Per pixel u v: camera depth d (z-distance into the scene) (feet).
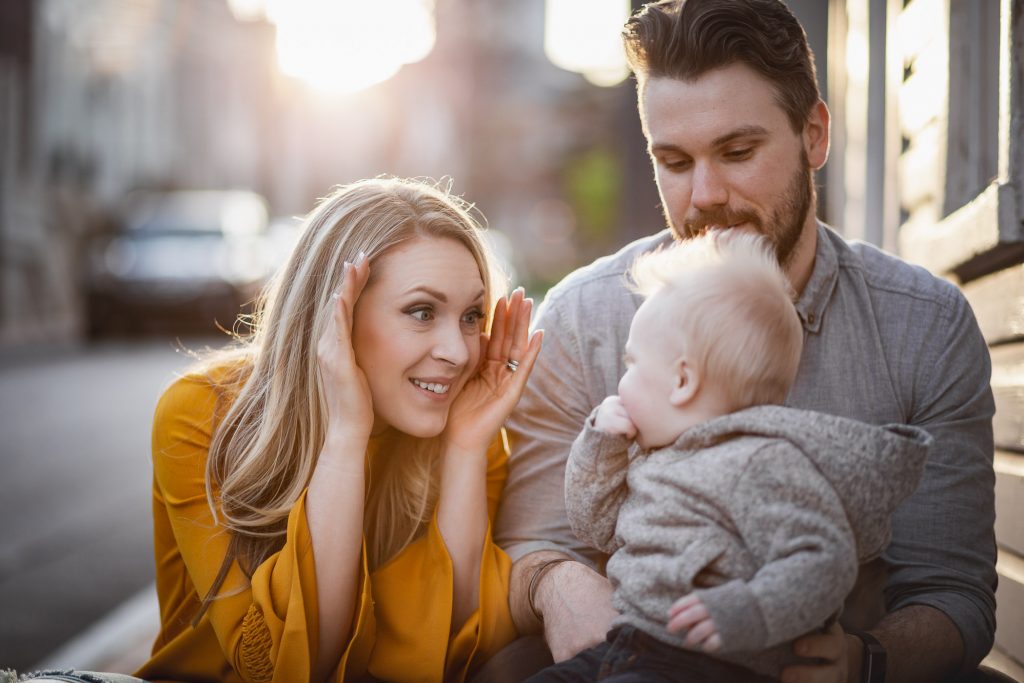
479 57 173.78
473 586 7.62
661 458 6.33
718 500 5.90
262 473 7.50
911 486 6.02
